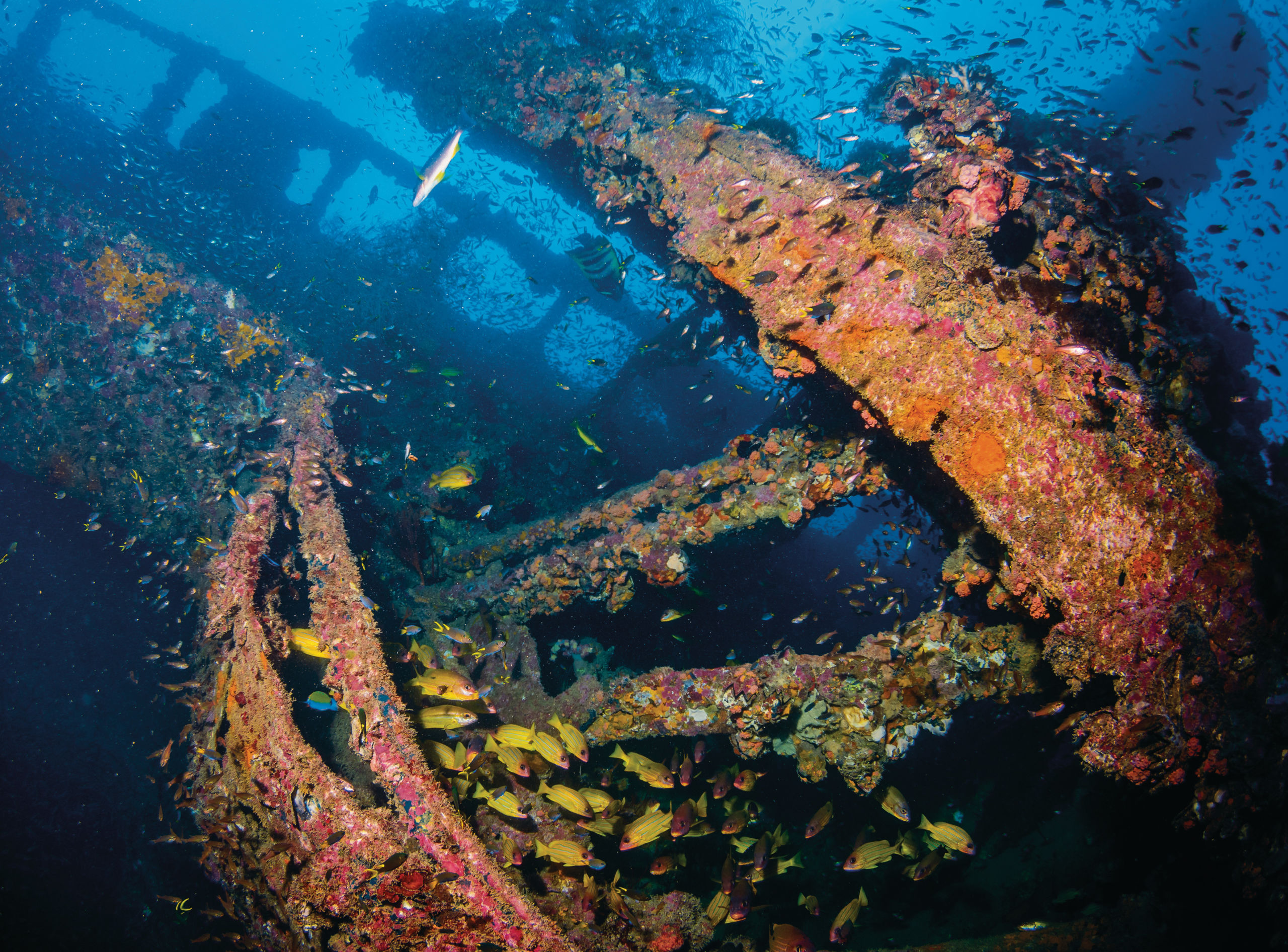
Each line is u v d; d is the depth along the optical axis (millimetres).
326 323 6289
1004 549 2541
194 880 3789
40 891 3664
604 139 3721
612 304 8883
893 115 3318
